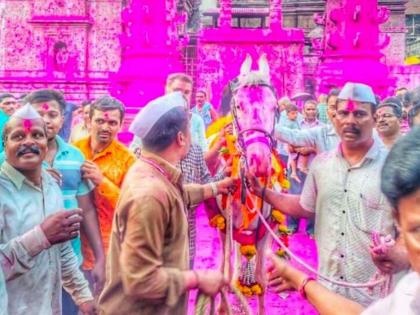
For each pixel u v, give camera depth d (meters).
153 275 2.82
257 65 5.18
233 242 5.11
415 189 1.37
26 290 3.19
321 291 2.09
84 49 20.69
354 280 3.73
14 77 19.73
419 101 4.87
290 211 4.27
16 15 21.19
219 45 17.70
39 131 3.30
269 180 4.59
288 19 29.84
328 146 6.62
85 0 20.62
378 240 3.14
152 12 15.85
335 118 3.85
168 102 3.07
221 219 4.80
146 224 2.82
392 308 1.53
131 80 15.55
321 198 3.88
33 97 4.27
